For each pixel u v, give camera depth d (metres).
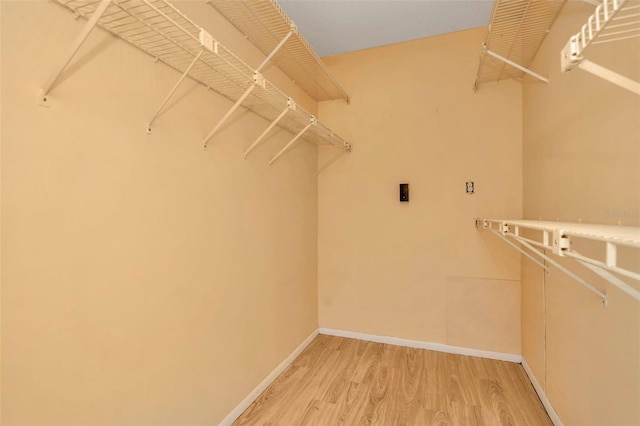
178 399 1.42
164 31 1.14
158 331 1.32
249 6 1.66
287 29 1.89
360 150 2.91
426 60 2.67
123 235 1.16
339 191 2.99
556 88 1.68
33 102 0.88
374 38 2.66
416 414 1.83
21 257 0.86
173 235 1.39
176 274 1.41
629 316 1.05
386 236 2.83
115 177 1.13
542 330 1.93
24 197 0.87
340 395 2.03
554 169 1.71
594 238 0.62
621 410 1.09
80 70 1.01
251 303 1.99
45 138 0.91
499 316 2.50
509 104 2.45
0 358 0.82
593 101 1.28
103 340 1.09
